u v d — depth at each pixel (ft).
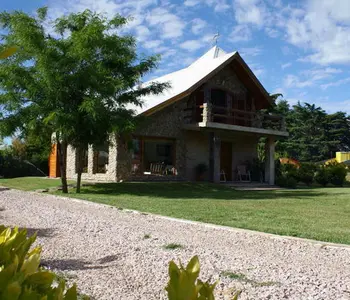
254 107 76.74
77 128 46.42
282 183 72.54
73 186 54.85
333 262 17.13
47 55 45.06
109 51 49.93
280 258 17.62
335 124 198.90
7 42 46.11
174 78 74.43
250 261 16.89
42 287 4.50
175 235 22.22
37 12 48.39
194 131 68.90
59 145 49.19
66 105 46.88
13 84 45.93
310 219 29.04
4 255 4.62
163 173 67.00
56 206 34.58
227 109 65.87
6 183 63.93
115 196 44.11
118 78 50.14
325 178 81.46
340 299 12.39
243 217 29.25
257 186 68.80
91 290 12.90
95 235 21.84
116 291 12.87
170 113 65.46
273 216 30.27
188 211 31.94
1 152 89.20
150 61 52.65
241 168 75.72
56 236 21.49
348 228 25.21
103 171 66.08
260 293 12.80
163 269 15.42
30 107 47.01
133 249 18.61
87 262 16.39
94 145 50.93
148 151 70.85
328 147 192.13
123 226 24.71
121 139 57.11
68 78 45.68
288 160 98.99
